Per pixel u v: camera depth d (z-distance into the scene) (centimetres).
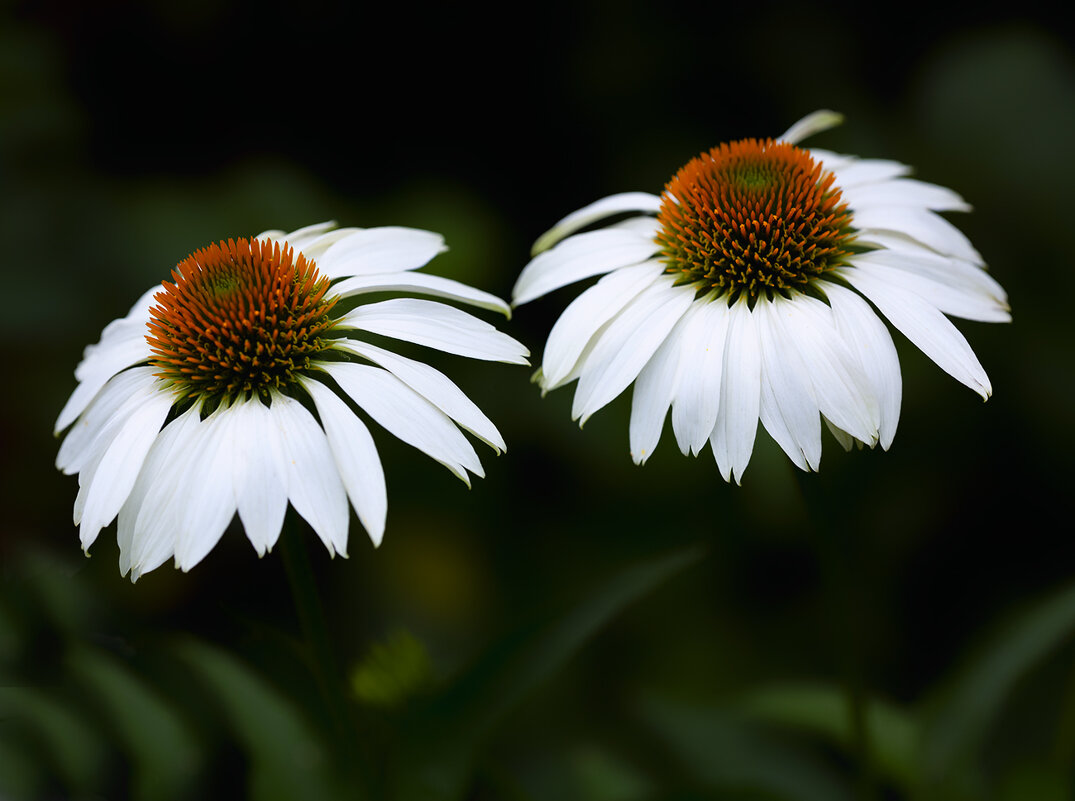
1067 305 73
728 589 72
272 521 58
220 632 68
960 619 73
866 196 63
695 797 62
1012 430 72
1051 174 73
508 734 69
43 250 72
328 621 71
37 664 64
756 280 61
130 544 58
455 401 59
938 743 63
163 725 64
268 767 63
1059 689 70
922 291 60
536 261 63
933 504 72
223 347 59
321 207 73
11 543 71
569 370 61
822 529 61
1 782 63
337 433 59
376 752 62
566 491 73
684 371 60
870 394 59
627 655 71
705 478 72
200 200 72
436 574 72
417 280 61
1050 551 72
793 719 65
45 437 72
